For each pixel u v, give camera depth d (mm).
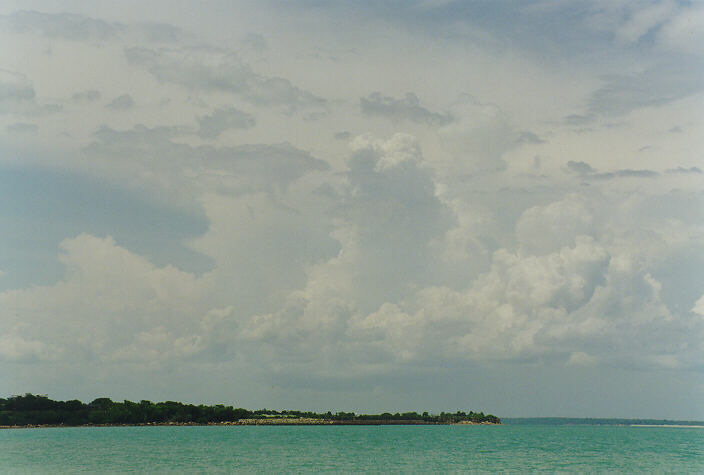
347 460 139250
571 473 118562
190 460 138250
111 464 130375
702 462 139500
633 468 129750
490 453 162250
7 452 157500
